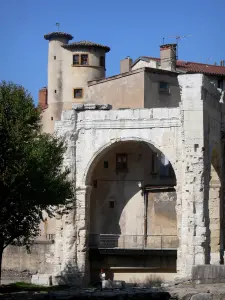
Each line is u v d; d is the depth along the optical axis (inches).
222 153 2704.2
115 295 1744.6
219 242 2687.0
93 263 2618.1
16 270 2664.9
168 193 2699.3
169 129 2522.1
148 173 2746.1
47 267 2635.3
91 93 3085.6
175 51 3157.0
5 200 1931.6
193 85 2475.4
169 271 2549.2
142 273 2571.4
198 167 2455.7
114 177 2765.7
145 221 2719.0
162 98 2910.9
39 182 2001.7
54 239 2669.8
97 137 2598.4
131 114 2573.8
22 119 2036.2
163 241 2647.6
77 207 2583.7
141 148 2758.4
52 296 1804.9
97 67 3558.1
